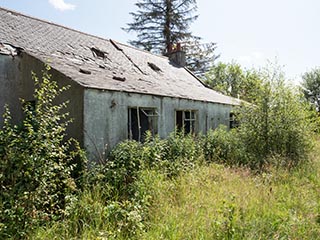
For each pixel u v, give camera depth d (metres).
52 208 5.53
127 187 6.78
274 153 10.69
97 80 9.10
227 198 6.29
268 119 11.66
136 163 7.90
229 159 10.93
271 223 5.16
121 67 12.98
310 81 34.75
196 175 7.96
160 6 32.06
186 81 17.27
